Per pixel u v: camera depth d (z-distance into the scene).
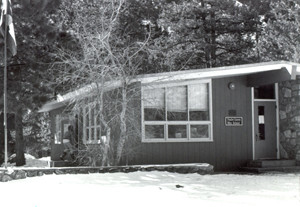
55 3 18.52
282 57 27.16
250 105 16.20
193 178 11.66
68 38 18.28
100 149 13.87
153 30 24.95
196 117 15.30
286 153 16.25
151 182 10.76
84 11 19.27
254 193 9.38
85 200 8.48
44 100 18.55
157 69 18.75
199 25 26.39
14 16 16.86
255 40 27.73
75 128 17.67
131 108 13.52
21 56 17.80
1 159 24.42
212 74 14.40
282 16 27.17
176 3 26.77
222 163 15.53
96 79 12.70
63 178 11.10
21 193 9.27
